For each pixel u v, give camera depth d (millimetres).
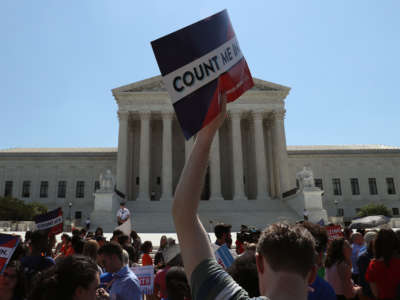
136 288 6426
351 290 7148
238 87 2842
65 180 79625
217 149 61281
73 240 10156
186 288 5262
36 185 79312
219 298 2160
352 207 80188
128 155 67938
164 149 61031
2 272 5391
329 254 7398
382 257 6777
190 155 2518
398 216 80125
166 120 62156
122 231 14547
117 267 6594
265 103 63906
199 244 2369
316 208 47875
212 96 2559
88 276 3744
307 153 81875
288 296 2119
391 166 82688
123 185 59438
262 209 57281
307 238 2324
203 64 2592
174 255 7926
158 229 46875
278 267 2207
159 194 68562
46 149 85812
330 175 81625
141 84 63656
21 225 47406
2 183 79250
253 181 65500
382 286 6707
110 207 45375
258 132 62719
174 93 2402
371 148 85125
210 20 2768
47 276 3783
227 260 7109
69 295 3646
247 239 12180
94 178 79562
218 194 59406
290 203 55688
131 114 64250
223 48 2789
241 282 3969
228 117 66375
